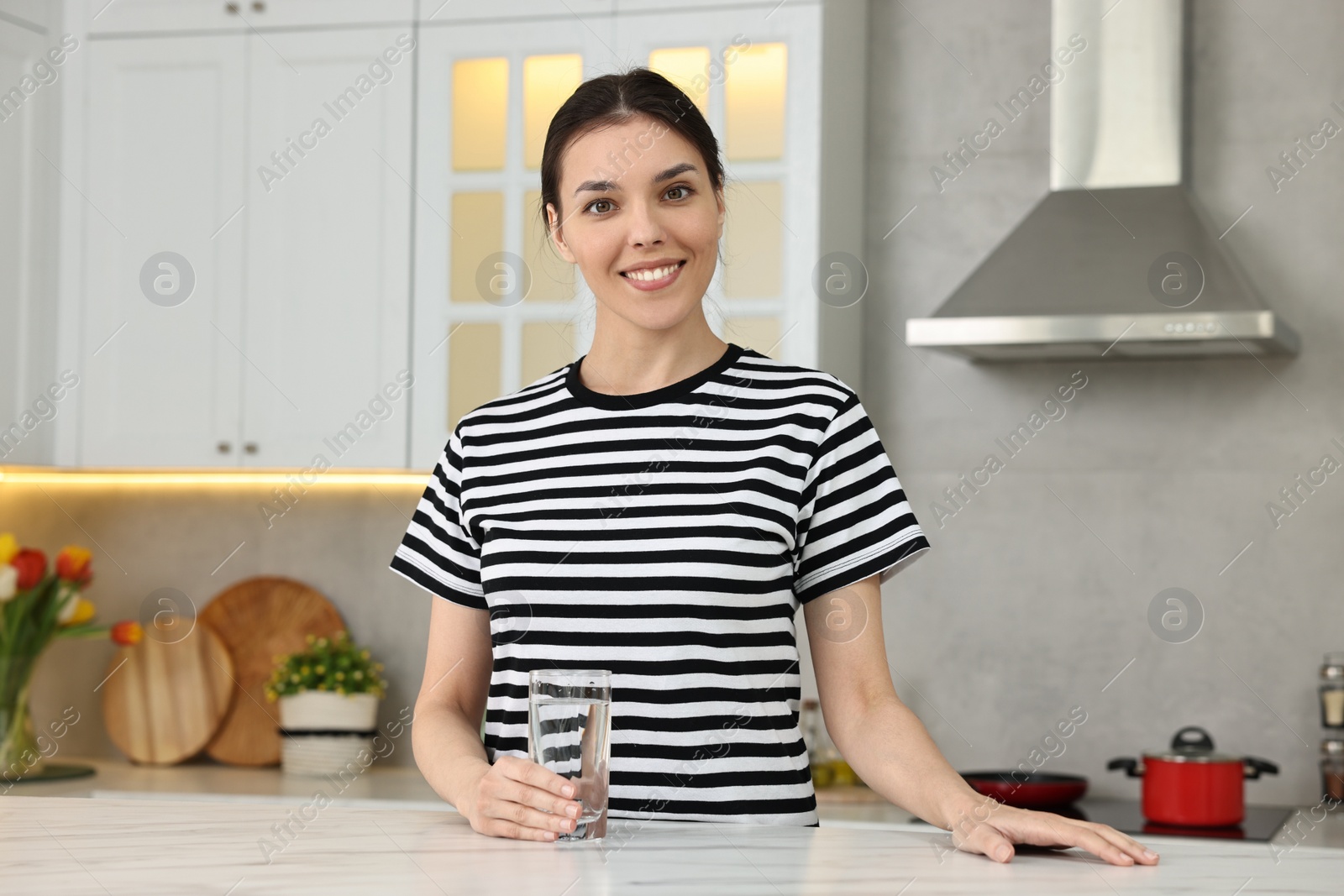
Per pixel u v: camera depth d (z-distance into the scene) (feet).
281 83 8.59
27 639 8.57
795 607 3.90
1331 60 8.25
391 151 8.41
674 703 3.66
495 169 8.27
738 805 3.62
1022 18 8.77
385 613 9.42
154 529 9.77
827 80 7.79
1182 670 8.25
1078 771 8.35
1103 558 8.41
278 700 9.02
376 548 9.48
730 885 2.43
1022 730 8.45
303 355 8.52
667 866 2.64
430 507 4.16
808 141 7.63
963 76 8.84
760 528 3.73
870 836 3.09
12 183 8.71
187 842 2.91
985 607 8.56
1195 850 3.00
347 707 8.80
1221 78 8.38
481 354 8.27
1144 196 8.09
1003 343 7.59
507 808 3.01
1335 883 2.57
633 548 3.77
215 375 8.63
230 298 8.63
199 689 9.36
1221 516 8.25
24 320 8.73
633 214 3.70
